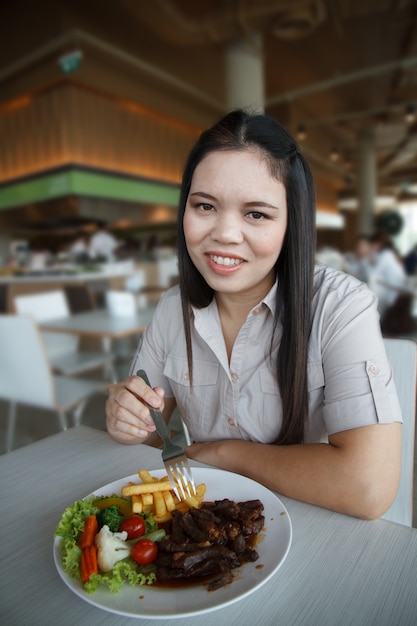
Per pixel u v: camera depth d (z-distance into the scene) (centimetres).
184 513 58
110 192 692
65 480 76
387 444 67
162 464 80
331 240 1806
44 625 46
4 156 759
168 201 815
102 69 657
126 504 62
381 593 49
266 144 68
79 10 526
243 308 88
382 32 560
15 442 231
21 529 63
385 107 864
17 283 552
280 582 51
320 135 1073
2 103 726
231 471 76
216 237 70
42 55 595
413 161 1395
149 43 589
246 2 468
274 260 73
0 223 824
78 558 51
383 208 2033
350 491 63
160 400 80
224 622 46
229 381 89
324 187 1520
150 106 753
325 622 45
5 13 573
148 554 51
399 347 94
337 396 74
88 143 675
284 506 62
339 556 55
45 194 680
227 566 50
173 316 101
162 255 753
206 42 582
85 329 224
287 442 85
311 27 521
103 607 45
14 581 53
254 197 68
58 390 202
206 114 864
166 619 46
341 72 687
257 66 572
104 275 552
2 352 190
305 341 80
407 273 671
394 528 60
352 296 80
